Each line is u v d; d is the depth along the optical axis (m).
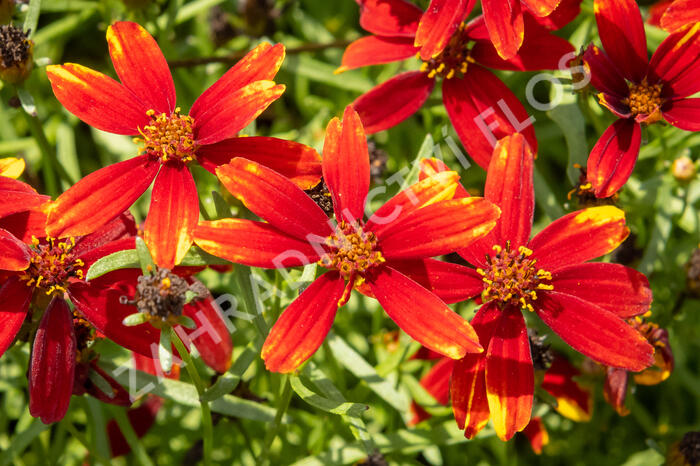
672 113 0.21
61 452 0.25
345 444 0.23
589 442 0.28
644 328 0.22
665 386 0.28
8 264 0.19
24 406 0.27
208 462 0.21
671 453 0.23
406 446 0.23
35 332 0.20
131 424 0.25
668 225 0.25
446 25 0.21
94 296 0.20
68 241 0.20
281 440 0.25
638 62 0.21
